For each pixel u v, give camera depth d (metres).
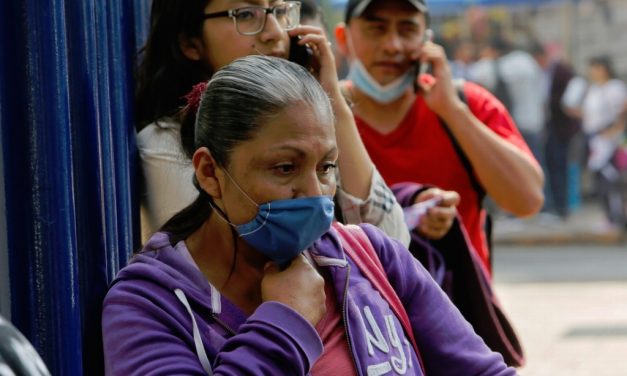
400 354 3.10
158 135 3.81
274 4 3.95
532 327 10.78
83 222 3.37
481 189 5.22
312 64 4.05
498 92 18.11
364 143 5.16
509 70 18.05
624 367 9.06
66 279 3.13
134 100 3.97
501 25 19.03
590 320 11.07
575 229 18.38
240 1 3.90
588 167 18.50
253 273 3.07
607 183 18.23
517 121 18.25
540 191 5.25
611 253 17.06
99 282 3.39
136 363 2.91
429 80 5.27
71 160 3.18
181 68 3.95
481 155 5.07
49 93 3.10
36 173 3.11
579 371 8.95
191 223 3.13
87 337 3.35
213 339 2.96
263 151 2.87
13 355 2.12
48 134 3.11
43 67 3.10
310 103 2.90
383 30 5.13
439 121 5.18
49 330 3.13
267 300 2.96
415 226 4.50
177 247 3.08
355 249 3.21
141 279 3.03
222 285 3.05
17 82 3.10
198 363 2.93
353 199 3.97
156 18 3.95
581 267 15.38
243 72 2.92
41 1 3.09
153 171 3.80
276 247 2.94
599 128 18.31
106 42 3.51
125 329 2.96
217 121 2.92
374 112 5.18
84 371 3.34
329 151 2.92
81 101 3.35
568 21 20.45
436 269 4.55
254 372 2.81
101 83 3.48
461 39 19.52
